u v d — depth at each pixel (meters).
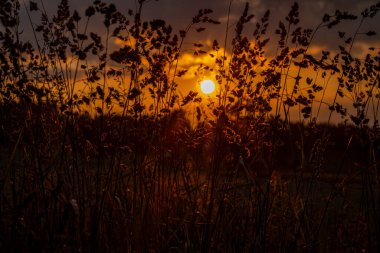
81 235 3.06
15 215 2.98
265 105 3.49
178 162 3.77
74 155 3.18
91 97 3.20
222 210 3.48
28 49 3.42
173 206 3.84
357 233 3.90
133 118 3.43
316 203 4.47
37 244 3.03
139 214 3.34
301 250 3.61
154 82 3.46
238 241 3.50
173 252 3.68
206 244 3.40
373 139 3.44
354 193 5.12
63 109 3.09
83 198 3.11
